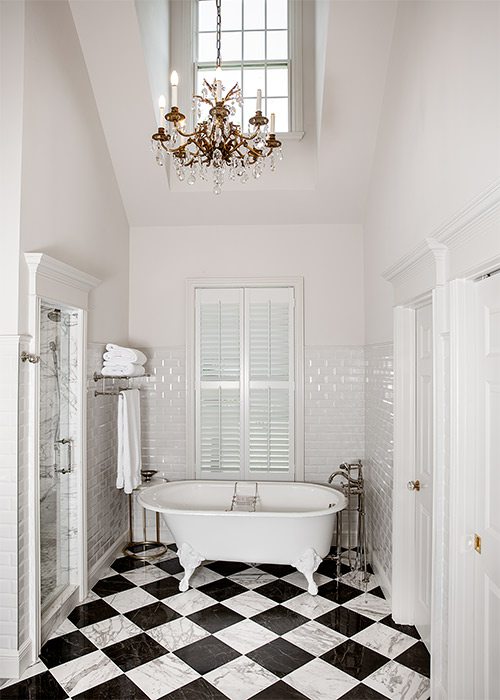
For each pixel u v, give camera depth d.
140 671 2.60
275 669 2.62
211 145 2.71
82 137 3.45
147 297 4.57
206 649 2.79
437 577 2.29
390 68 3.33
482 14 1.79
